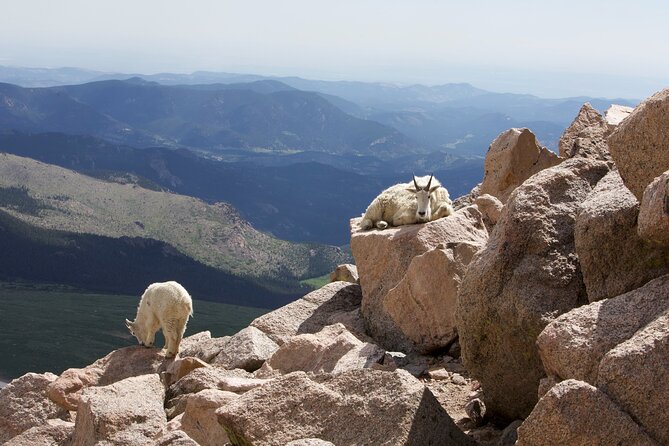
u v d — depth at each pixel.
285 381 8.91
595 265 8.77
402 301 15.27
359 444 8.01
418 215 19.11
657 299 7.14
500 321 9.58
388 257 17.17
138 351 18.05
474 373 10.20
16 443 13.44
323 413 8.47
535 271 9.52
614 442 6.08
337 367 13.29
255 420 8.46
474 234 17.67
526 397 9.75
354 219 23.12
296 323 18.03
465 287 10.10
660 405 6.12
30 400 15.65
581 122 19.70
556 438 6.27
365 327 17.19
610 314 7.26
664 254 8.27
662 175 7.27
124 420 12.27
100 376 16.97
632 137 8.40
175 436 8.98
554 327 7.48
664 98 7.97
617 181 9.64
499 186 21.83
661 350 6.28
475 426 10.55
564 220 9.91
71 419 15.34
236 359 15.90
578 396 6.26
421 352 14.91
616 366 6.36
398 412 8.15
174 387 14.15
